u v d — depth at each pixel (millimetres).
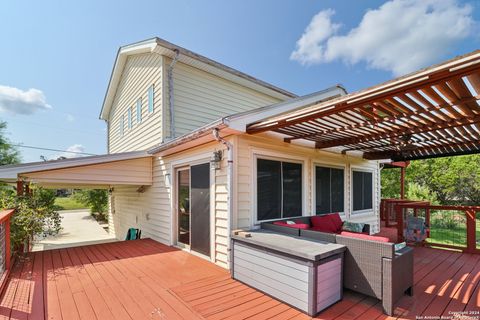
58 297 3084
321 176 5812
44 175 5422
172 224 5855
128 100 8930
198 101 7129
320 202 5715
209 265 4301
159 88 6605
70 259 4707
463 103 2604
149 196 7098
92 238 10344
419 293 3168
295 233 3646
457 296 3086
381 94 2453
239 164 4141
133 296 3105
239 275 3562
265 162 4582
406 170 12930
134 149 8219
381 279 2723
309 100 5152
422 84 2209
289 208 4961
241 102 8211
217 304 2896
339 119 3459
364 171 7406
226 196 4203
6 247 3855
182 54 6520
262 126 3729
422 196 11000
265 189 4535
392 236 7160
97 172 6059
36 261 4586
